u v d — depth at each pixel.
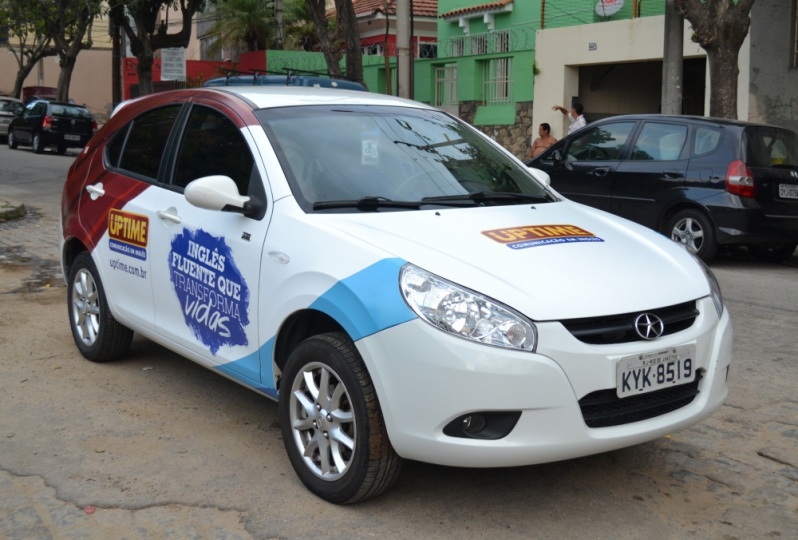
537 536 3.45
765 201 9.43
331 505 3.66
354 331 3.44
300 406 3.78
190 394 5.01
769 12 15.73
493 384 3.19
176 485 3.83
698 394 3.69
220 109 4.65
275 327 3.86
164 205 4.71
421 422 3.29
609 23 18.53
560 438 3.26
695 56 17.30
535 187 4.81
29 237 10.47
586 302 3.36
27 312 6.82
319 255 3.68
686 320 3.67
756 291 8.53
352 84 6.46
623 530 3.52
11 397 4.89
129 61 35.03
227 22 32.28
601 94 20.23
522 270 3.48
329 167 4.23
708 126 9.78
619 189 10.29
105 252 5.22
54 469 3.97
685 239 9.82
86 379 5.23
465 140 4.95
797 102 15.54
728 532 3.53
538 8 21.09
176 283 4.56
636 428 3.43
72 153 27.77
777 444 4.45
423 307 3.29
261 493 3.77
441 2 24.27
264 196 4.10
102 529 3.44
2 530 3.42
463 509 3.65
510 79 20.86
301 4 32.75
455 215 4.00
